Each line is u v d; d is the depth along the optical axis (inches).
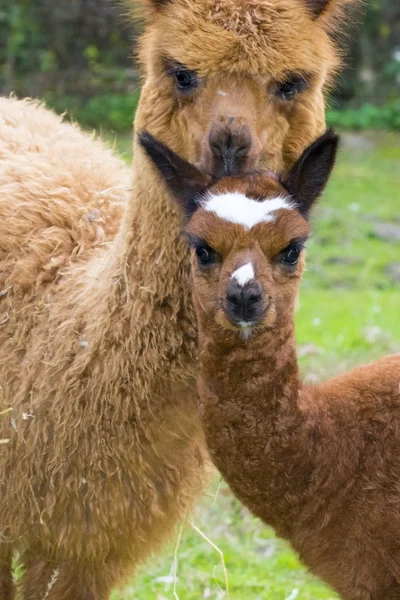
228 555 543.5
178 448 396.5
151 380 385.4
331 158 365.7
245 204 342.6
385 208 1234.0
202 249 346.3
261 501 369.1
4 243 433.7
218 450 364.5
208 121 382.3
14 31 1492.4
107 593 417.1
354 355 765.3
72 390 391.5
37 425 396.5
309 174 365.1
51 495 395.9
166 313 384.8
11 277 423.2
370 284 1003.9
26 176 453.1
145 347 384.8
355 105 1684.3
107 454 388.5
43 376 398.9
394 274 1033.5
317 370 719.1
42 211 439.5
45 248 429.1
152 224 385.1
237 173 372.8
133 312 385.4
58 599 413.4
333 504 364.5
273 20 386.6
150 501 395.9
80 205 445.1
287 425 360.2
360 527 362.0
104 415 388.2
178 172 364.8
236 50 381.4
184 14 390.9
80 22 1523.1
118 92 1498.5
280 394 358.9
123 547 405.1
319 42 403.5
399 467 362.9
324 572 374.3
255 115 383.2
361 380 379.6
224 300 337.1
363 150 1499.8
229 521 578.6
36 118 502.0
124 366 386.0
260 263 338.6
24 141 476.4
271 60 383.2
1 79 1466.5
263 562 540.4
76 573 410.3
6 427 403.2
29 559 423.2
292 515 368.5
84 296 404.2
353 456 365.1
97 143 511.2
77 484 392.2
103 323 390.3
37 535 406.6
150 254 385.4
